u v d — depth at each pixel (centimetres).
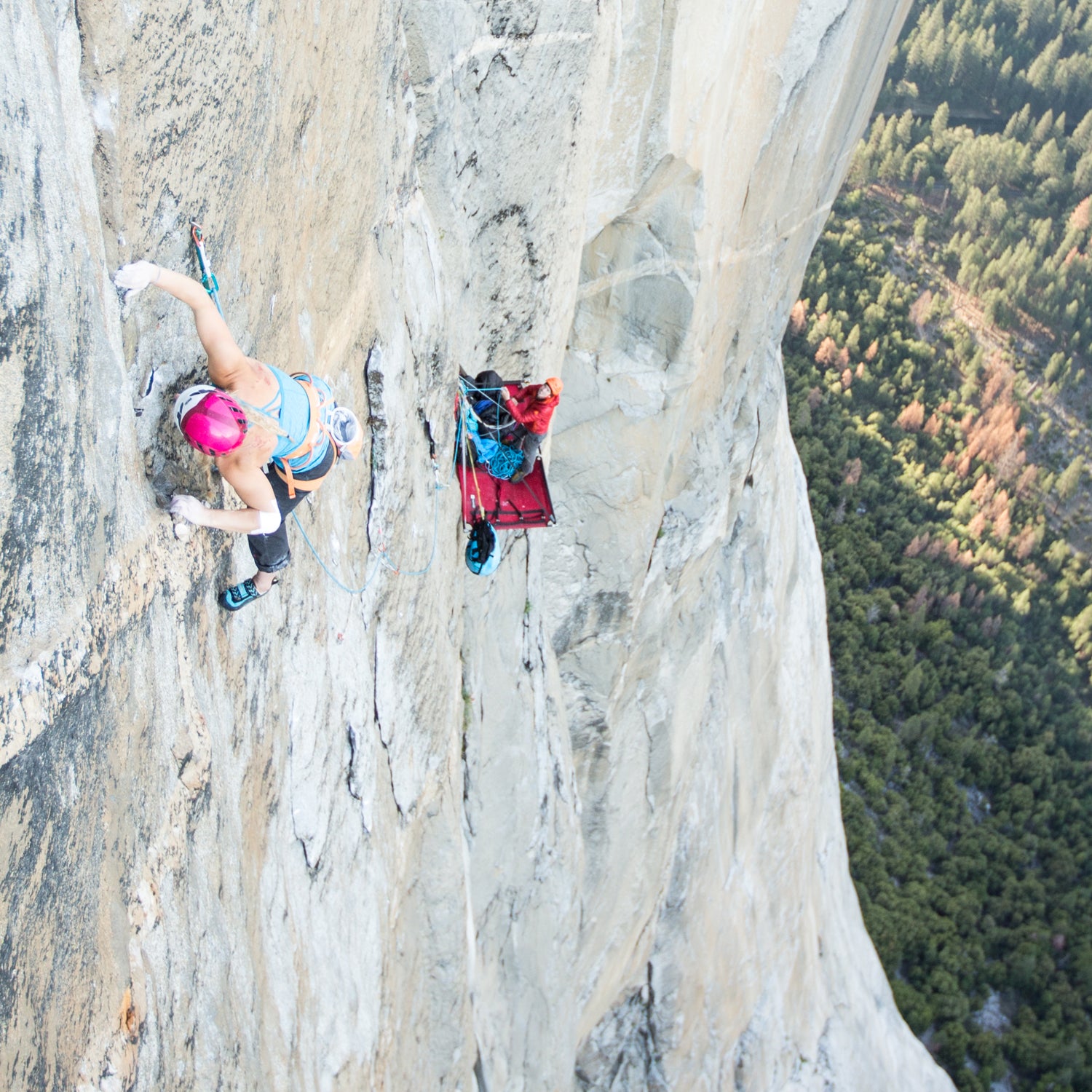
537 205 665
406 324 516
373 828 539
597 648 1084
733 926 1572
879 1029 2177
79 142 222
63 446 221
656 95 773
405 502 541
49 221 209
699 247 919
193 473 299
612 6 643
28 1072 205
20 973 203
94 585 238
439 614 630
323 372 416
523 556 849
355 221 436
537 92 597
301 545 405
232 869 341
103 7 221
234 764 342
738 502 1425
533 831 902
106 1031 246
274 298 352
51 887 217
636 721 1188
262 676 371
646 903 1302
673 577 1165
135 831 264
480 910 810
